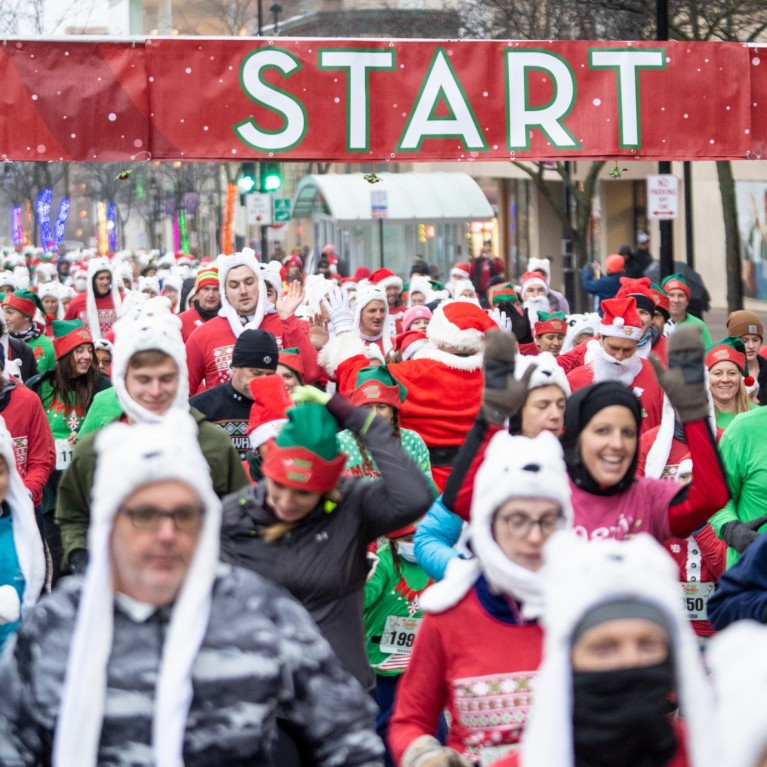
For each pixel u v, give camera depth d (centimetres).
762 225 7775
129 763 627
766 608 919
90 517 1187
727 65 1961
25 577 1110
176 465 633
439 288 3984
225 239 7462
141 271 6228
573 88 1920
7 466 1109
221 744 635
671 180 3247
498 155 1908
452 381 1491
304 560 951
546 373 1088
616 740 539
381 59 1869
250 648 643
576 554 548
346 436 1278
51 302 3712
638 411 990
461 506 941
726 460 1291
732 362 1599
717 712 517
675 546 1286
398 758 788
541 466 747
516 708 775
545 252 9675
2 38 1802
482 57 1892
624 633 532
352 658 970
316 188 8962
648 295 2106
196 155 1845
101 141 1830
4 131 1814
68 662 638
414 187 8131
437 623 787
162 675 629
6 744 643
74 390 1955
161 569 638
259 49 1845
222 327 1822
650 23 4397
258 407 1176
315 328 2330
